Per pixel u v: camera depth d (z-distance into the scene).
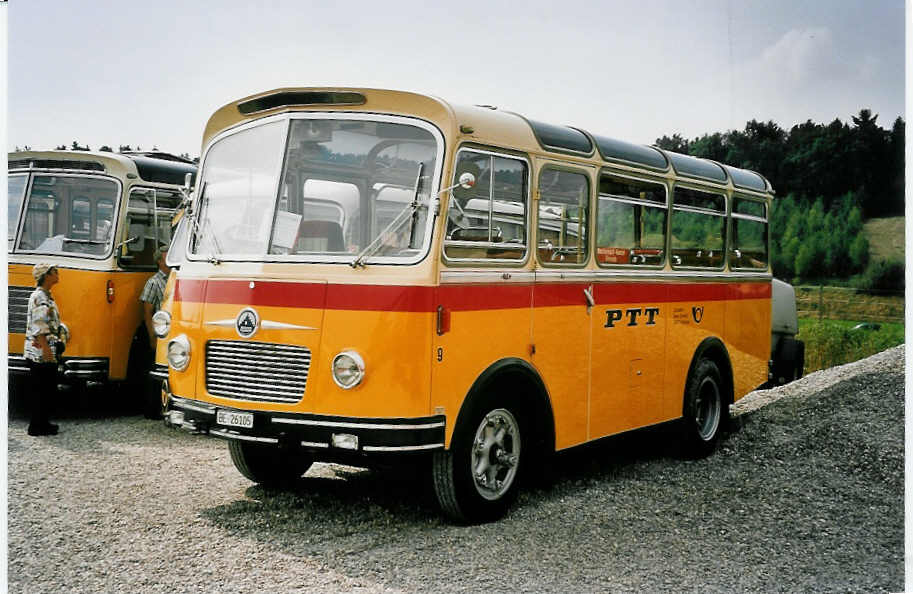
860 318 28.42
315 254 6.28
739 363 10.07
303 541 6.11
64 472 7.88
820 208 40.31
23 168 10.73
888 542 6.48
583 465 8.68
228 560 5.72
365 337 5.89
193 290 6.64
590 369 7.56
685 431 8.97
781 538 6.53
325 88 6.45
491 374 6.42
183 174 11.51
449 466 6.27
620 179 7.94
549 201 7.06
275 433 6.07
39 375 9.49
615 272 7.85
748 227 10.27
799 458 9.02
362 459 6.35
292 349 6.09
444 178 6.05
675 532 6.58
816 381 12.64
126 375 10.62
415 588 5.30
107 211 10.59
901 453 8.95
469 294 6.26
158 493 7.25
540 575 5.58
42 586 5.24
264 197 6.57
